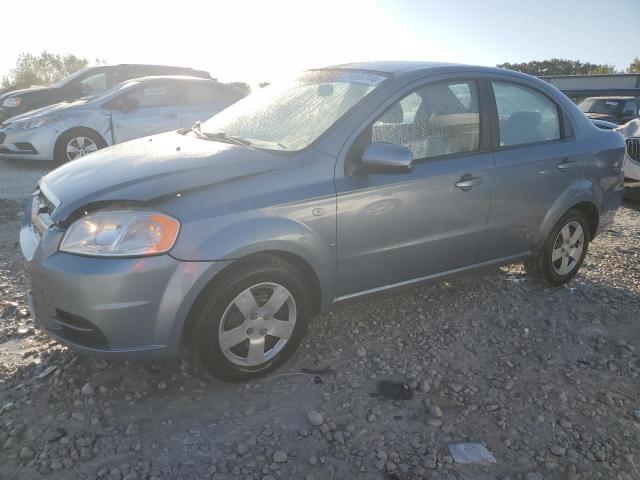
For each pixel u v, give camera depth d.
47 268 2.62
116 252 2.54
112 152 3.41
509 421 2.79
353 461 2.46
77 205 2.68
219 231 2.67
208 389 2.93
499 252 3.95
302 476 2.35
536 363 3.34
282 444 2.54
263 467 2.38
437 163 3.46
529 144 3.95
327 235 3.03
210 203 2.70
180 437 2.55
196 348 2.81
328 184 3.02
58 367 3.05
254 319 2.90
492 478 2.41
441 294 4.25
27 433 2.53
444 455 2.53
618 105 15.74
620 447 2.64
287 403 2.84
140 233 2.56
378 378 3.10
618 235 6.17
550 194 4.04
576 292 4.41
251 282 2.81
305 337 3.51
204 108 9.61
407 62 3.78
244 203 2.77
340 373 3.12
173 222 2.60
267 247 2.79
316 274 3.06
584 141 4.29
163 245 2.57
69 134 8.72
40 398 2.78
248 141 3.39
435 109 3.52
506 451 2.58
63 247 2.62
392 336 3.57
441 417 2.79
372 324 3.72
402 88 3.37
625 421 2.84
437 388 3.03
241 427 2.64
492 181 3.68
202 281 2.64
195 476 2.31
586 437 2.70
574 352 3.49
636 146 7.88
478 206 3.65
